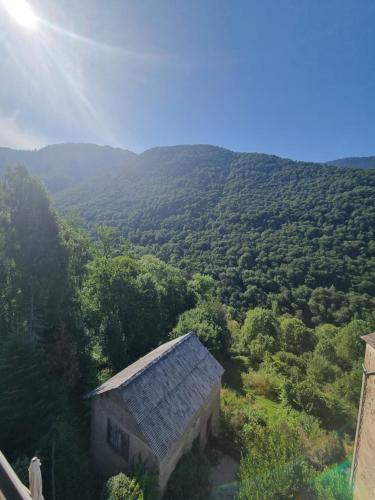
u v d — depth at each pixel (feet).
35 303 53.88
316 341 125.49
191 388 51.72
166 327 107.24
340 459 50.60
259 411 66.44
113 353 75.46
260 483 33.27
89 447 48.34
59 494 36.91
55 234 56.75
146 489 36.04
